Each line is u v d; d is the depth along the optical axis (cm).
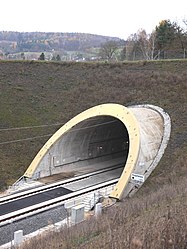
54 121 3947
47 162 3422
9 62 4878
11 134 3619
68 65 5041
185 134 3319
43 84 4553
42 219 2500
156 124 3431
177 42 6812
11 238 2197
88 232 1706
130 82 4456
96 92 4397
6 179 3142
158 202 2058
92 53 15775
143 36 8825
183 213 1482
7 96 4119
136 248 1191
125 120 3125
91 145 3959
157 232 1256
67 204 2686
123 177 2795
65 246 1562
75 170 3725
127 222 1733
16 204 2748
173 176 2770
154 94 4109
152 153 3070
